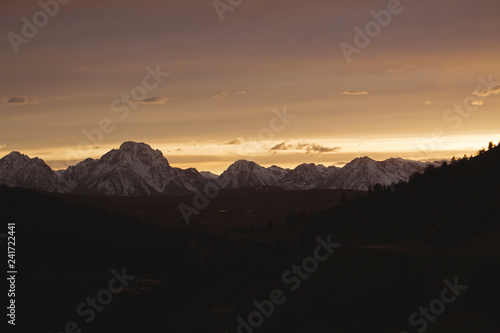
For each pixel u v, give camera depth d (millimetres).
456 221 169875
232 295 162125
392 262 140250
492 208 168500
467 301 105500
